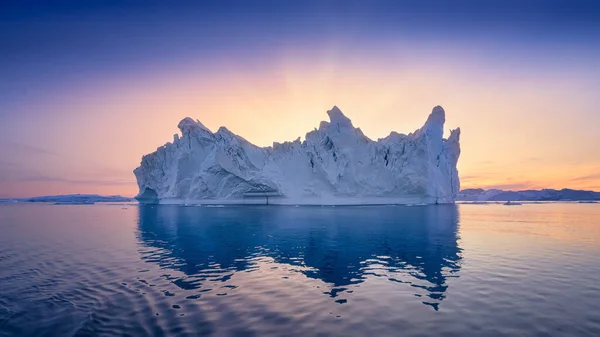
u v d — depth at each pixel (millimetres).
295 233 18453
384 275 9695
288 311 6980
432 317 6578
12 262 11719
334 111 44125
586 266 10570
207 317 6715
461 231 19047
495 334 5816
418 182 44031
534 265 10742
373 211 34625
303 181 45844
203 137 49938
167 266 10992
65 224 25797
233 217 28812
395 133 46250
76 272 10289
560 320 6379
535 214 33938
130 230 21078
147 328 6250
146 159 56031
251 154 48656
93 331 6172
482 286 8547
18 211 46156
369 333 5887
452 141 49781
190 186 49469
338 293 8109
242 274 9938
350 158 43812
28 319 6750
